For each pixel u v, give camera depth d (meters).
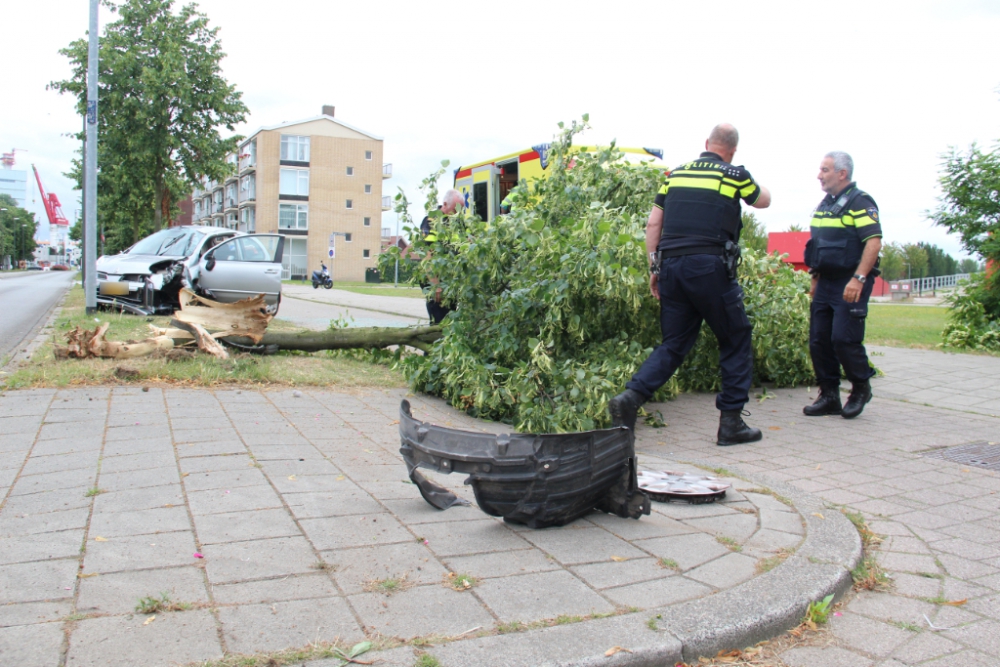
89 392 5.54
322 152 68.19
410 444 3.33
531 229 5.77
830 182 6.04
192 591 2.47
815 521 3.46
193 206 103.25
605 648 2.22
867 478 4.39
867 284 6.00
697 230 4.76
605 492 3.36
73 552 2.74
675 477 4.09
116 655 2.05
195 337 7.18
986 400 6.98
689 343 4.93
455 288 6.26
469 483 3.13
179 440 4.39
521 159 11.94
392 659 2.11
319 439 4.61
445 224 6.65
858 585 2.92
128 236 37.34
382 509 3.39
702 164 4.84
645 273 5.80
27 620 2.22
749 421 6.03
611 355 5.50
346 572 2.69
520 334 5.79
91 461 3.90
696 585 2.70
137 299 11.68
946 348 10.93
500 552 2.95
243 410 5.27
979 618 2.67
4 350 8.12
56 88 20.30
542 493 3.09
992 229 11.31
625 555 2.97
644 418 5.88
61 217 160.50
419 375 6.36
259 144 66.94
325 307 18.36
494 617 2.39
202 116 21.55
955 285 11.74
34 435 4.37
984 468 4.63
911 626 2.60
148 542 2.86
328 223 68.94
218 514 3.21
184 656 2.07
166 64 20.16
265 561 2.74
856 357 5.99
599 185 6.75
